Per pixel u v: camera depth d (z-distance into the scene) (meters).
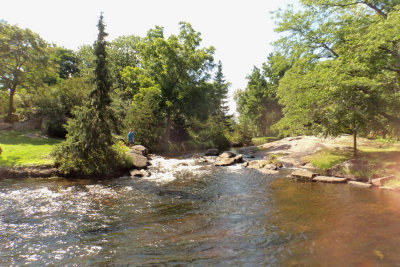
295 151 20.81
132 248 4.65
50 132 21.53
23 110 26.31
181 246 4.73
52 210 6.96
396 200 7.88
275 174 13.51
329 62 13.32
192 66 33.00
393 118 13.02
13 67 28.33
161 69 32.56
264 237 5.13
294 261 4.07
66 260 4.18
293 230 5.48
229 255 4.34
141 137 24.09
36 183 10.41
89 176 12.13
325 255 4.25
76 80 23.33
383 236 5.03
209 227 5.78
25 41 27.77
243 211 7.03
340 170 12.58
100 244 4.84
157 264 4.03
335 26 14.02
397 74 13.30
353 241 4.82
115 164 13.15
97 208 7.25
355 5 14.10
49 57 30.39
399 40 11.59
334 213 6.66
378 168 11.52
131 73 33.25
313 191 9.41
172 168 15.64
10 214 6.54
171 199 8.39
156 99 30.77
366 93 12.91
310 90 14.70
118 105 24.88
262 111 52.12
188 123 36.00
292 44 16.05
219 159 20.70
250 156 22.39
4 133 20.45
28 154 13.66
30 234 5.30
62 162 12.15
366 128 14.09
